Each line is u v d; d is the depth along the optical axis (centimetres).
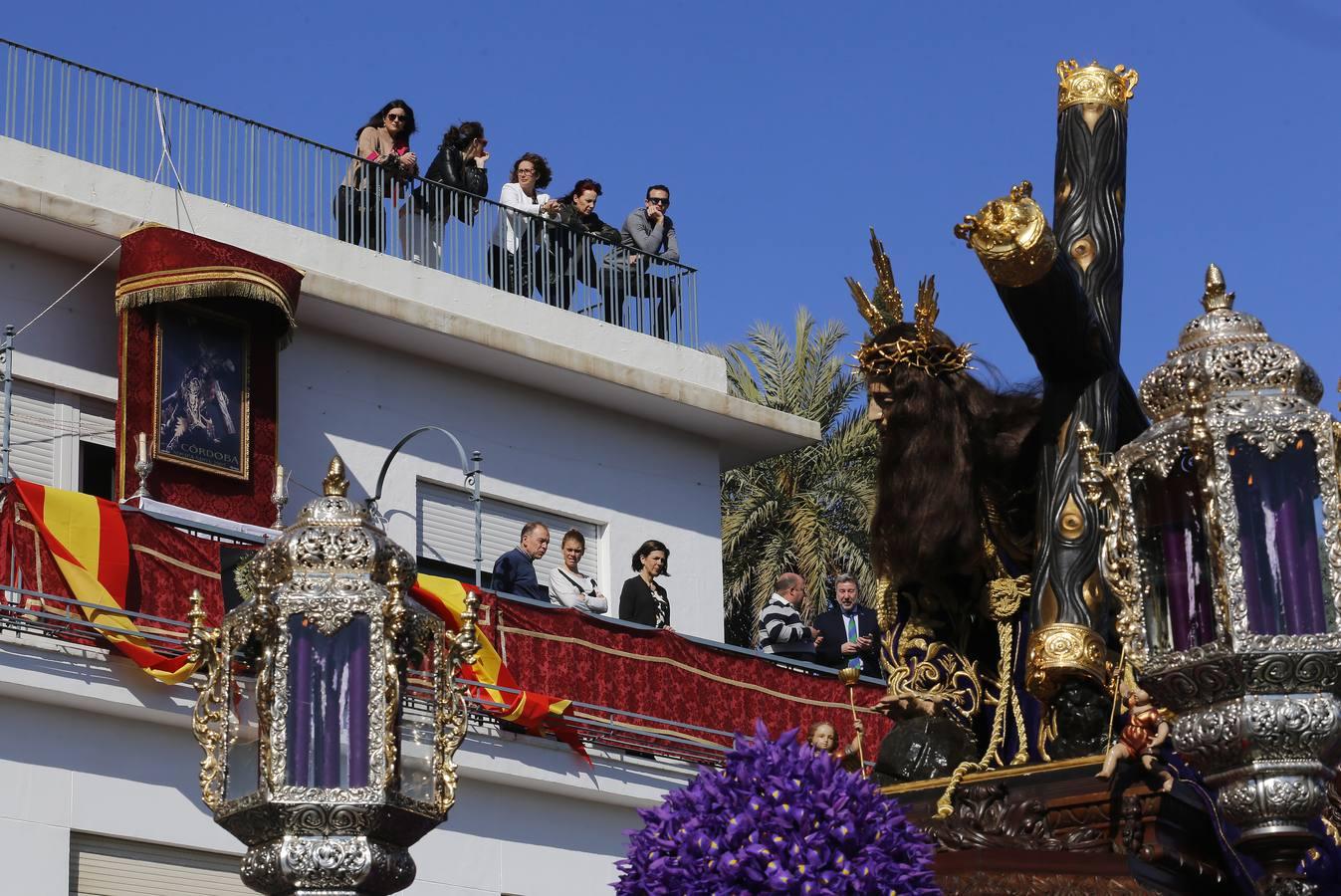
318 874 425
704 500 2116
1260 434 395
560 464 2000
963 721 515
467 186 1980
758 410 2112
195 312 1688
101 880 1371
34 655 1345
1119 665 494
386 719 435
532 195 2058
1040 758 498
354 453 1836
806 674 1675
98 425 1677
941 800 478
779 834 413
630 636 1623
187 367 1673
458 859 1535
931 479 512
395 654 439
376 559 446
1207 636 395
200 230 1755
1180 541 402
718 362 2153
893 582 527
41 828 1342
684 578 2070
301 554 444
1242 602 388
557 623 1591
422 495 1889
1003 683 510
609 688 1599
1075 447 504
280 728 431
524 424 1980
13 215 1614
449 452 1909
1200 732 393
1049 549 500
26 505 1359
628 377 2011
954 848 470
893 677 523
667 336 2131
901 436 520
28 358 1631
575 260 2062
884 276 538
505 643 1559
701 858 416
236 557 1441
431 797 441
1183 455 401
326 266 1841
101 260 1683
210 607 1414
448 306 1925
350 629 438
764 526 3134
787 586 1756
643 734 1606
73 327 1664
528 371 1962
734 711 1644
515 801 1581
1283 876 389
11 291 1636
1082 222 527
